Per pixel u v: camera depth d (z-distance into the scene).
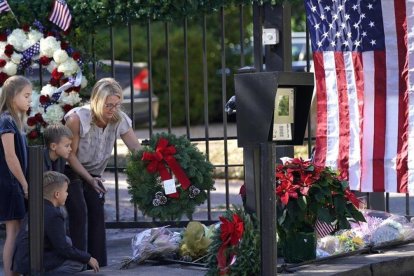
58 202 10.11
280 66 13.32
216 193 17.69
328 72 12.43
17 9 13.61
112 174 19.66
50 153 10.58
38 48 13.33
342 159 12.38
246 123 9.77
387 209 13.73
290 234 10.60
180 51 32.75
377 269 10.70
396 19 11.94
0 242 13.37
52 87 13.18
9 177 10.44
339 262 10.76
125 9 13.48
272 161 9.05
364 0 12.06
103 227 11.20
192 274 10.34
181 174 10.66
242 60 13.59
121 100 10.76
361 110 12.24
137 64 28.84
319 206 10.48
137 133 28.14
